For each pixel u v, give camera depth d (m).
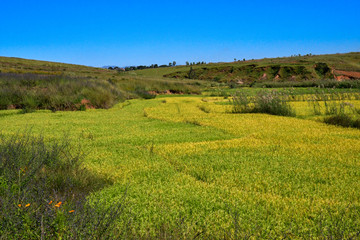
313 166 4.64
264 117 10.57
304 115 11.31
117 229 2.63
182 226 2.67
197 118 10.31
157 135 7.39
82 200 3.15
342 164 4.72
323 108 13.23
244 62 107.88
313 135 7.03
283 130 7.83
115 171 4.42
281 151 5.56
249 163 4.82
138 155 5.40
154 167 4.64
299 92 23.89
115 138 6.97
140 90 25.31
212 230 2.68
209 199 3.34
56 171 4.34
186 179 4.07
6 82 17.30
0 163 4.06
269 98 12.25
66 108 14.30
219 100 20.83
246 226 2.75
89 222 2.59
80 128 8.50
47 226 2.49
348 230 2.68
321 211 3.05
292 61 87.44
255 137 6.96
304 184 3.89
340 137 6.84
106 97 16.06
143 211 3.03
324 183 3.98
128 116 11.41
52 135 7.26
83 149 5.85
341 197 3.45
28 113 12.53
